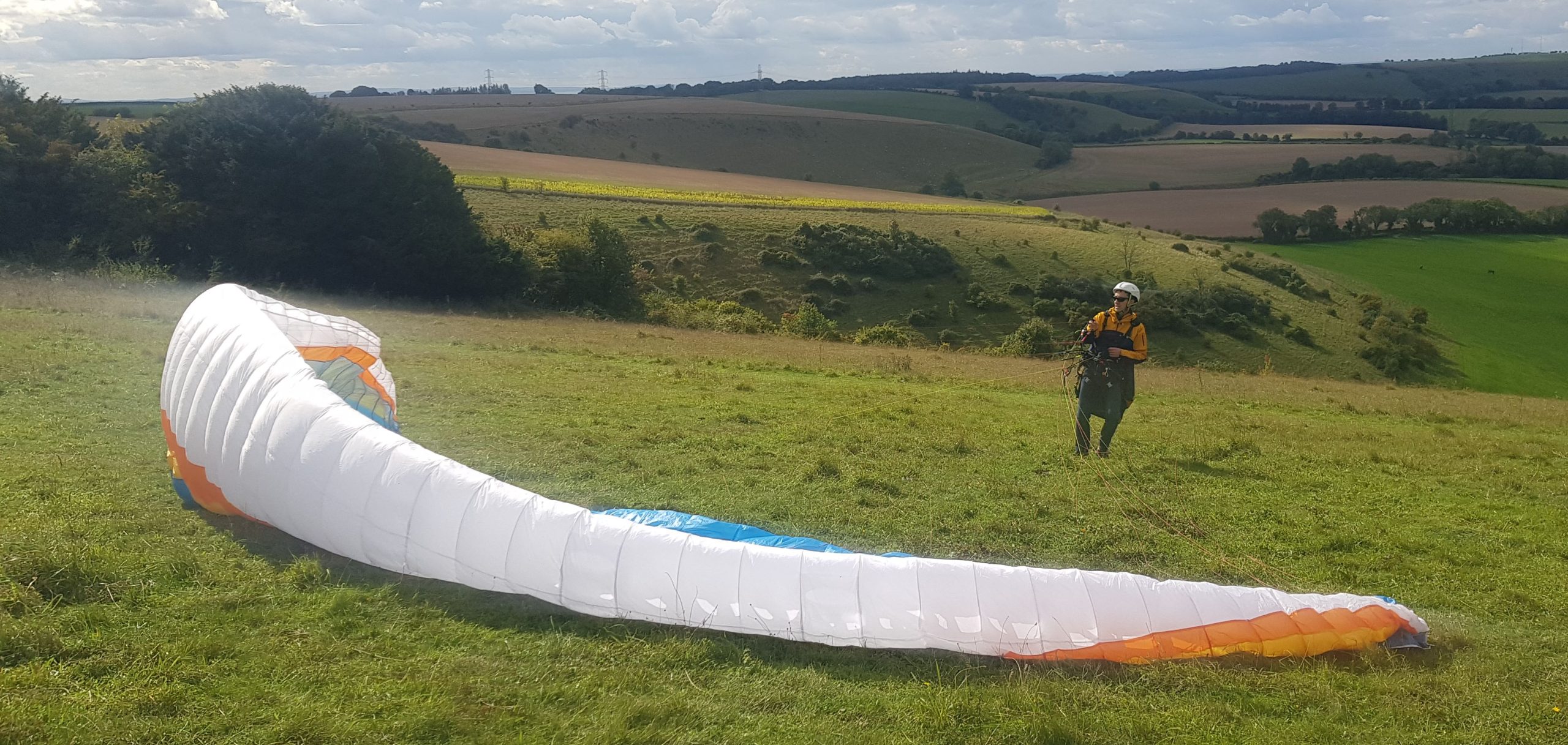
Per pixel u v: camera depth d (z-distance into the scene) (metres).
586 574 6.19
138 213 39.38
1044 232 79.06
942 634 5.90
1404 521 9.62
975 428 13.39
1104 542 8.47
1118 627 5.98
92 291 24.09
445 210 46.56
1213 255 78.75
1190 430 14.34
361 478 6.71
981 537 8.46
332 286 43.91
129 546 6.77
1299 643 6.07
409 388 13.62
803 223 70.00
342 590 6.24
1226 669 5.84
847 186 123.94
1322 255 87.31
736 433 12.14
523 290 46.97
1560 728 5.33
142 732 4.54
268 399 7.17
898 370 21.11
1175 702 5.44
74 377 12.40
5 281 24.56
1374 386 26.17
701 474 9.95
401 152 45.75
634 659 5.63
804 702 5.28
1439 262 84.75
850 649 5.90
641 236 66.69
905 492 9.73
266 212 42.69
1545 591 7.66
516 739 4.72
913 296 64.31
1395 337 60.69
